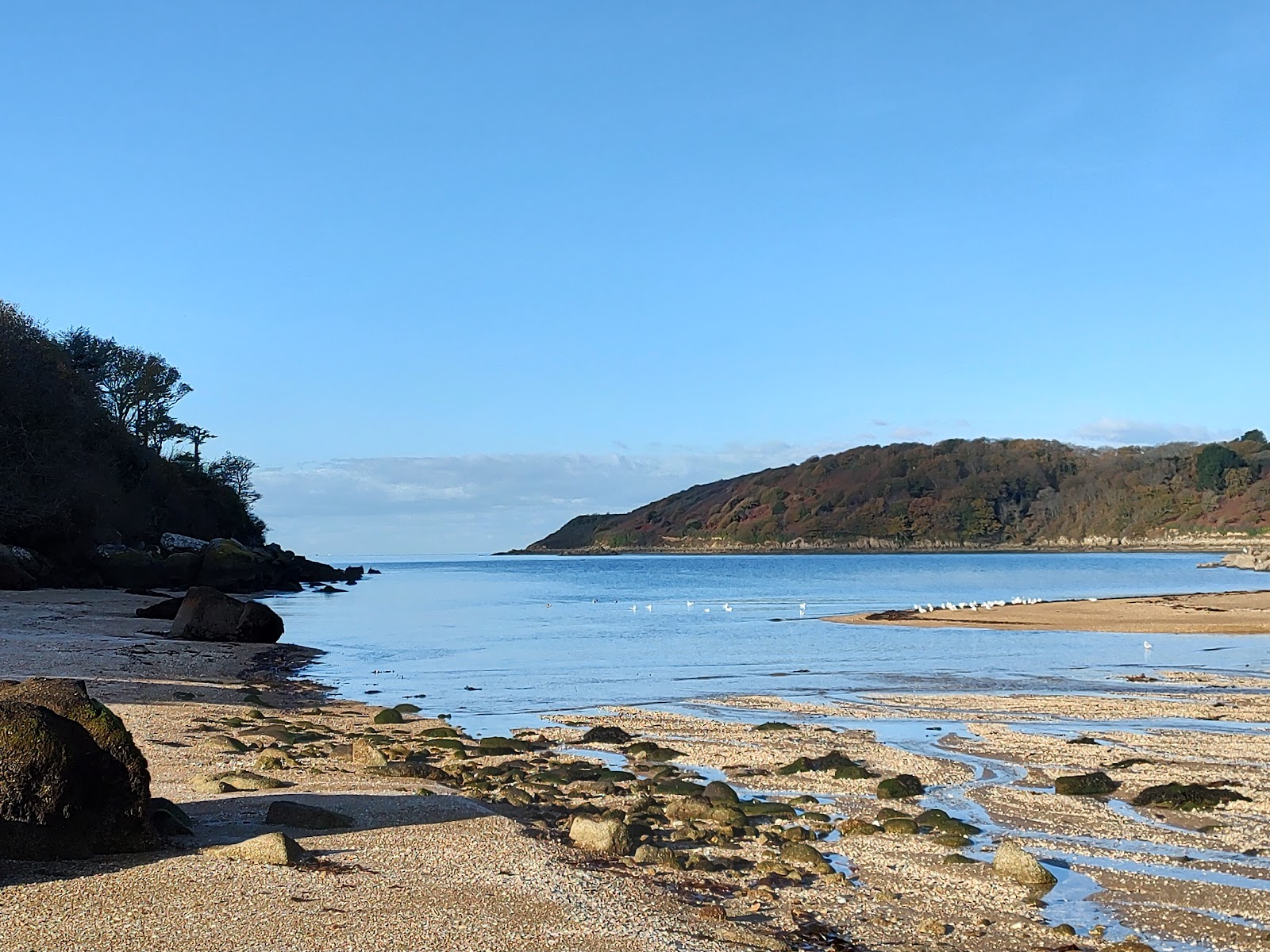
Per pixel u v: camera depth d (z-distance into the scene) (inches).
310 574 5036.9
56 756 409.1
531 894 394.0
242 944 332.2
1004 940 390.3
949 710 1029.2
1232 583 4311.0
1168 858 507.8
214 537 4271.7
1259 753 789.2
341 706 1069.8
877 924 404.2
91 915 352.5
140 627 1774.1
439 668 1459.2
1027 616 2281.0
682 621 2423.7
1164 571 5866.1
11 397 2613.2
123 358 4441.4
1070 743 829.8
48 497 2625.5
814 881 457.7
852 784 683.4
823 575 5816.9
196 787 582.9
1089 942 391.2
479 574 7239.2
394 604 3262.8
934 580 4987.7
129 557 2910.9
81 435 3002.0
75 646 1421.0
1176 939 397.7
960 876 470.9
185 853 427.8
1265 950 387.5
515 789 619.2
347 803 542.9
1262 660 1498.5
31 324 2906.0
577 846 486.6
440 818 511.5
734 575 5999.0
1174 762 756.0
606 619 2536.9
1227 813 597.0
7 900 364.2
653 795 636.1
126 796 428.5
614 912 380.5
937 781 690.2
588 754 795.4
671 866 461.1
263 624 1710.1
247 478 5236.2
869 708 1049.5
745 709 1047.0
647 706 1076.5
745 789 668.7
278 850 420.5
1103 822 580.1
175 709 938.1
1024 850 504.4
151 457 3981.3
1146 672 1353.3
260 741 794.2
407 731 893.2
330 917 359.3
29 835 404.8
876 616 2379.4
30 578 2413.9
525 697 1153.4
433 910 371.6
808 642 1836.9
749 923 394.9
